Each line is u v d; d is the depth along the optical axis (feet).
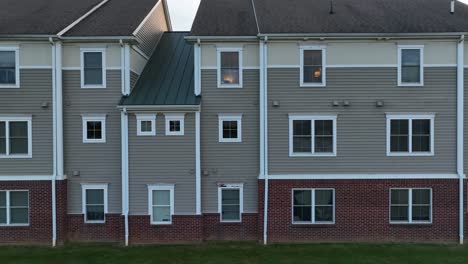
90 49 50.39
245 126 50.57
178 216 49.44
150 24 61.26
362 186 49.21
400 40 48.85
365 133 49.39
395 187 49.06
